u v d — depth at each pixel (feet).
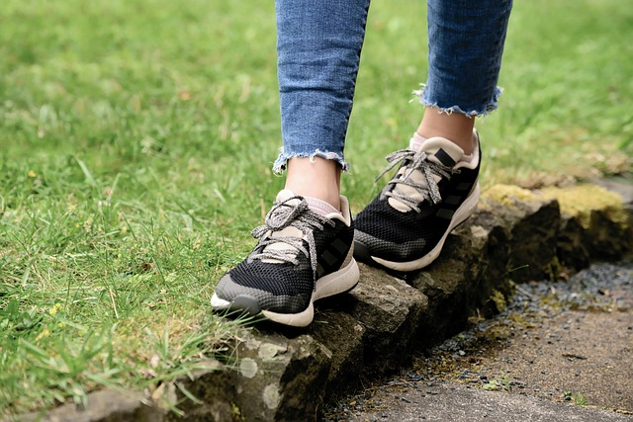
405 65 16.01
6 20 17.69
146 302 5.74
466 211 7.23
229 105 12.64
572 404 6.23
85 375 4.59
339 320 6.16
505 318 8.21
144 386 4.65
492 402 6.08
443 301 7.20
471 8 6.25
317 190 5.60
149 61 15.21
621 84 15.40
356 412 5.84
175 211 8.16
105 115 11.64
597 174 10.96
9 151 10.03
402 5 22.56
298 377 5.28
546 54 17.90
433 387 6.40
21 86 13.14
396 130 11.64
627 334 7.85
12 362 4.75
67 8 19.30
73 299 5.82
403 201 6.77
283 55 5.60
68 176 8.95
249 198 8.52
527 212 8.96
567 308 8.61
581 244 9.96
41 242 6.82
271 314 5.22
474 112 6.86
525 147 11.44
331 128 5.58
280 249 5.48
